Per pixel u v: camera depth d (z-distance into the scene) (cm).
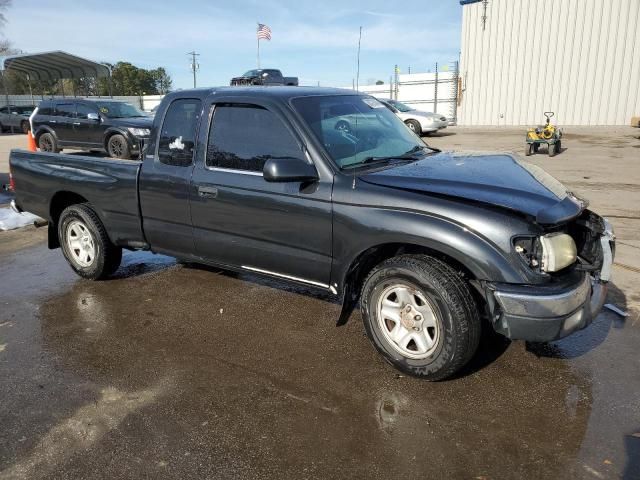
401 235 317
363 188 336
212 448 278
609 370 343
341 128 387
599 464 258
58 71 3139
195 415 306
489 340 386
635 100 2267
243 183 388
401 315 332
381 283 335
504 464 261
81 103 1480
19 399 326
